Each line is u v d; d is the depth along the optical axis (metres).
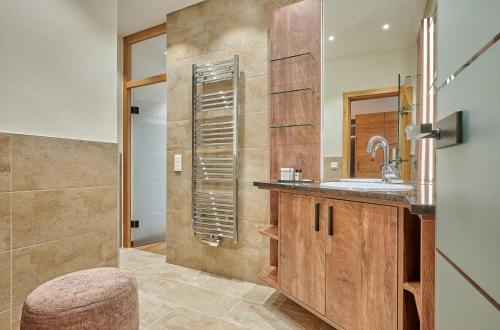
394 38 1.90
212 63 2.47
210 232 2.50
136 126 3.35
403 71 1.88
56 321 0.89
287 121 2.13
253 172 2.33
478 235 0.45
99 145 1.73
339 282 1.39
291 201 1.68
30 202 1.39
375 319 1.24
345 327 1.36
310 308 1.54
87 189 1.65
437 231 0.67
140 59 3.36
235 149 2.33
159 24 2.96
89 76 1.68
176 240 2.73
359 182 1.88
